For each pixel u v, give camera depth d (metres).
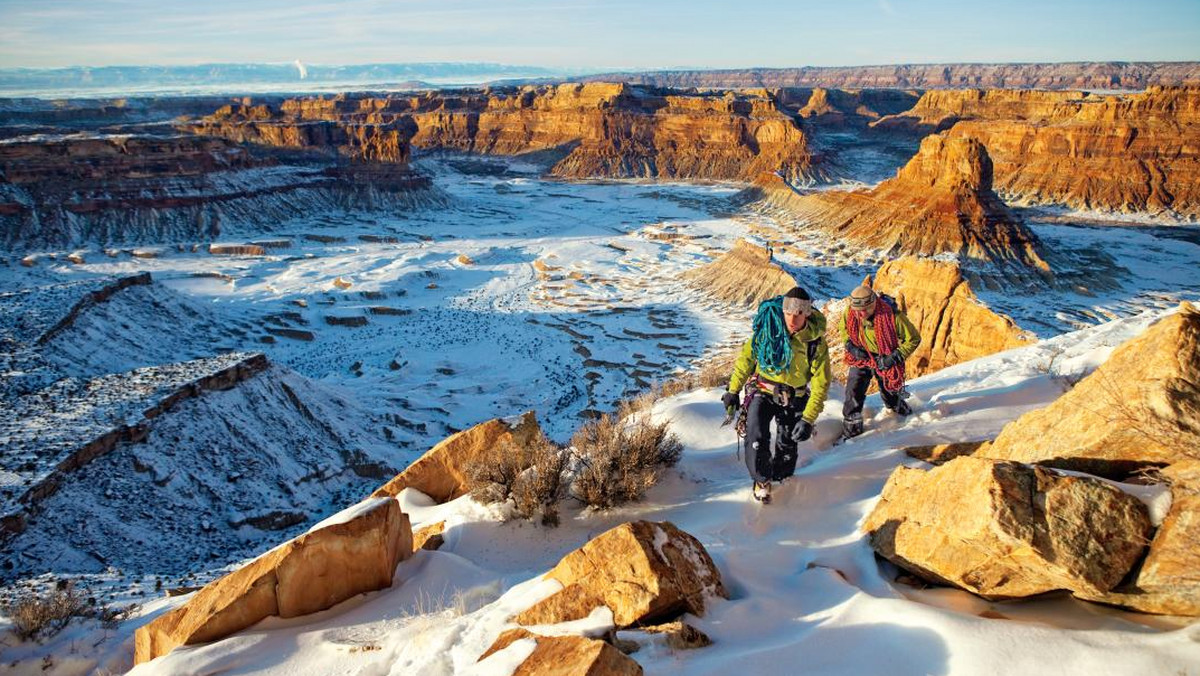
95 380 33.66
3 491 22.59
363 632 5.21
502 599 5.00
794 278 88.31
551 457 7.17
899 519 5.18
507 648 3.82
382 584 6.00
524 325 82.31
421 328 81.94
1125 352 5.06
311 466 32.91
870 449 7.39
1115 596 3.88
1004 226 113.69
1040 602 4.35
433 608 5.57
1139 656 3.45
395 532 6.30
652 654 4.07
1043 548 3.99
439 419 46.75
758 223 153.75
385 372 62.44
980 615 4.38
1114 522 4.02
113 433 27.48
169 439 29.58
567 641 3.65
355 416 40.97
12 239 125.62
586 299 94.19
